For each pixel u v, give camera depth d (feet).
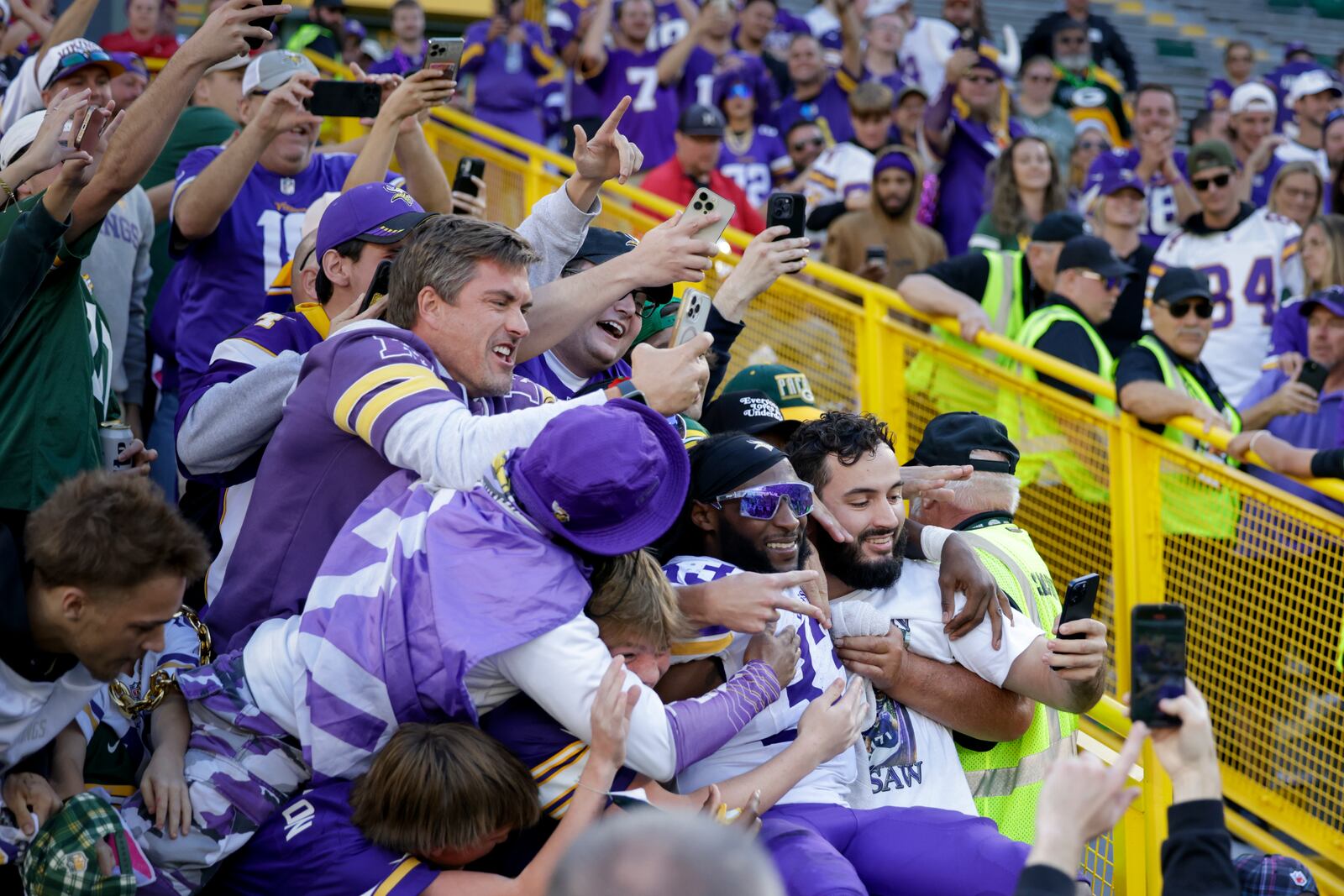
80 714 16.06
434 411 15.48
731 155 46.96
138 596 13.84
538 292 18.43
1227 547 27.30
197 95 32.81
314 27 51.31
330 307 19.42
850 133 52.80
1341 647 25.75
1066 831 11.71
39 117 21.11
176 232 25.16
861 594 18.56
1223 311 38.29
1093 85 53.16
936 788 18.13
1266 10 80.89
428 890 14.64
